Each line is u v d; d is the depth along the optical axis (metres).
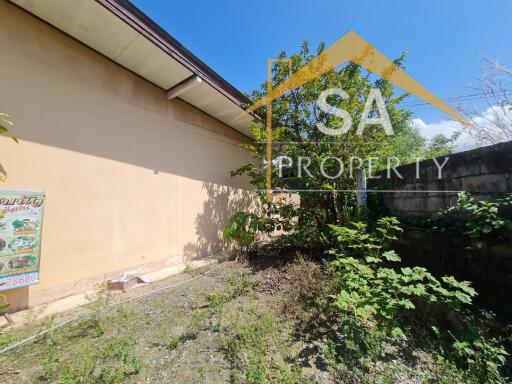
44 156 2.60
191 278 3.35
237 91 4.41
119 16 2.50
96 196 3.06
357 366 1.56
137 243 3.55
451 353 1.62
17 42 2.44
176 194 4.25
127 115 3.48
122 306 2.39
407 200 3.18
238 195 5.93
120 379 1.40
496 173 2.16
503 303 1.89
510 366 1.50
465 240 2.20
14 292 2.33
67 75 2.82
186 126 4.53
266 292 2.63
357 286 1.91
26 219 2.31
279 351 1.70
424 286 1.82
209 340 1.83
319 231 3.92
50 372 1.46
